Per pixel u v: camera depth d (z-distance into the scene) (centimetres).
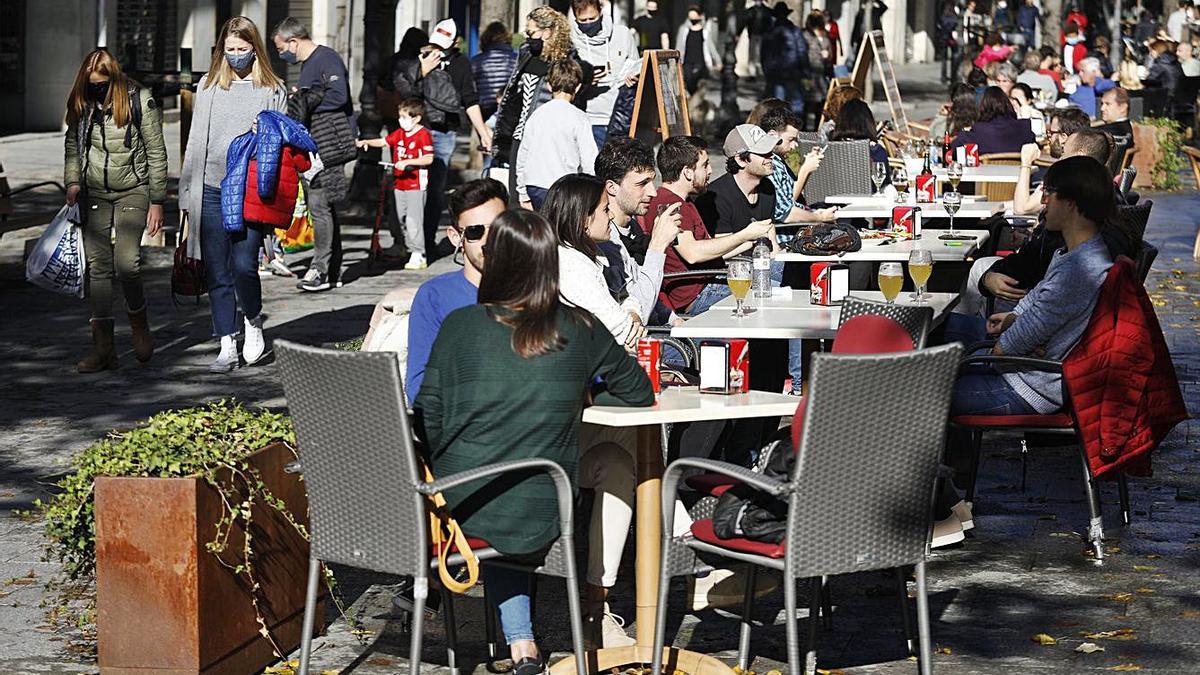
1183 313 1446
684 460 572
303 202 1596
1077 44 3950
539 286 582
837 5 5584
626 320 691
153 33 3105
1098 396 762
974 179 1454
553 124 1311
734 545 575
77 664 630
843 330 601
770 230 991
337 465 563
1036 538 810
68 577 698
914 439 553
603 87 1739
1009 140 1636
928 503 566
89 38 2914
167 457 592
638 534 627
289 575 644
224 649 602
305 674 585
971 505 829
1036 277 981
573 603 570
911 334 719
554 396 575
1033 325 789
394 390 541
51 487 895
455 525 567
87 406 1095
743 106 3881
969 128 1650
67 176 1183
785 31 2962
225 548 601
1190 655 647
